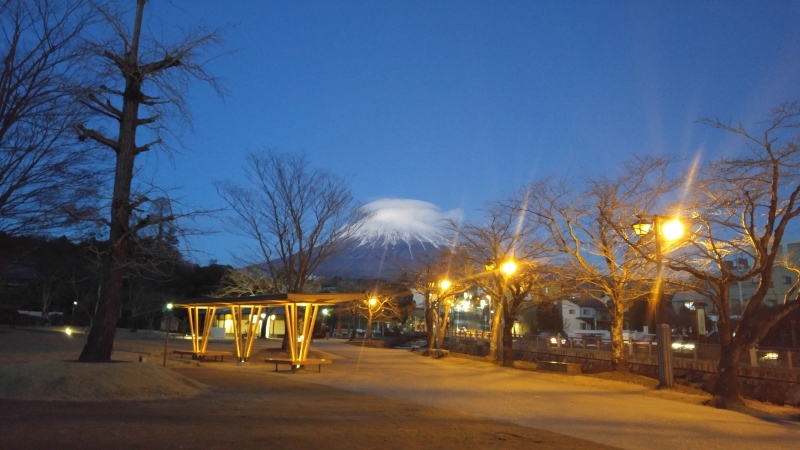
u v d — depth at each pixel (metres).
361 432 10.59
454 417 13.24
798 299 18.55
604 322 72.69
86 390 13.95
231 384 18.64
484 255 33.81
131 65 15.98
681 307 63.44
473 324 84.00
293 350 25.81
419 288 46.91
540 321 72.38
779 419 15.36
